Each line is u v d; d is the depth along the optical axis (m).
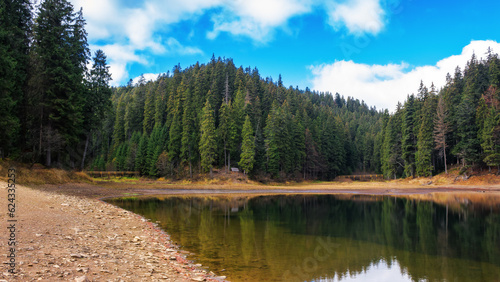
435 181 60.06
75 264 6.77
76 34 38.25
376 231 18.09
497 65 67.12
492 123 52.38
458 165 62.16
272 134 70.12
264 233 16.59
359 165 116.81
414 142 71.19
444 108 65.50
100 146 51.00
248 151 65.00
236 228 17.75
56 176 31.69
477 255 12.96
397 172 80.06
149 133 87.94
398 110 82.25
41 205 14.59
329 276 9.93
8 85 25.06
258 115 81.31
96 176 71.75
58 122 33.31
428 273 10.52
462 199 37.75
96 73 42.62
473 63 72.38
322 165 88.31
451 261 12.04
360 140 122.69
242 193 47.22
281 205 31.62
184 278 7.82
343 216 24.06
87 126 41.44
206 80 97.56
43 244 7.94
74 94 32.72
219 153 70.56
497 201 35.09
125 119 92.50
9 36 27.25
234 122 71.44
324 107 152.00
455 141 65.31
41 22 31.45
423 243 15.14
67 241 8.92
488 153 53.50
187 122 69.38
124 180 67.19
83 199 23.92
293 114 99.19
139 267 7.91
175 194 42.25
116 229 13.48
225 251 12.29
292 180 75.81
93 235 10.81
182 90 86.50
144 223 16.95
